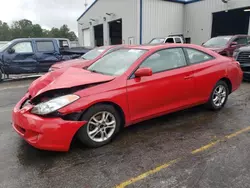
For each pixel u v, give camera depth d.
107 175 2.59
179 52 4.07
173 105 3.93
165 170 2.66
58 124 2.78
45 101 3.01
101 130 3.21
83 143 3.11
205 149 3.14
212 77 4.42
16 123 3.03
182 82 3.94
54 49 9.90
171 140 3.43
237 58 7.96
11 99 6.23
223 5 17.81
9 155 3.04
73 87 3.03
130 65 3.52
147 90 3.50
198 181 2.45
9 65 9.08
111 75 3.51
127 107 3.35
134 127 3.94
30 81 9.43
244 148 3.15
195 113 4.63
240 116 4.44
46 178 2.54
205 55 4.49
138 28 19.44
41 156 3.01
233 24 20.55
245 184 2.39
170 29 21.05
